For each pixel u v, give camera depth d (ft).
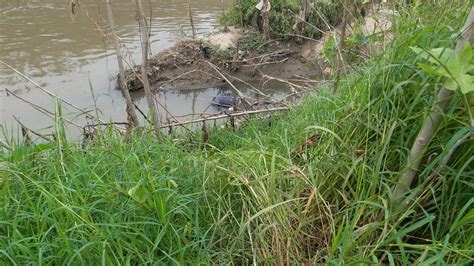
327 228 7.20
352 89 9.27
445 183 6.42
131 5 39.14
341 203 7.54
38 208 7.48
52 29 33.65
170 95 27.50
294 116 14.71
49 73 27.20
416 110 6.95
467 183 6.14
